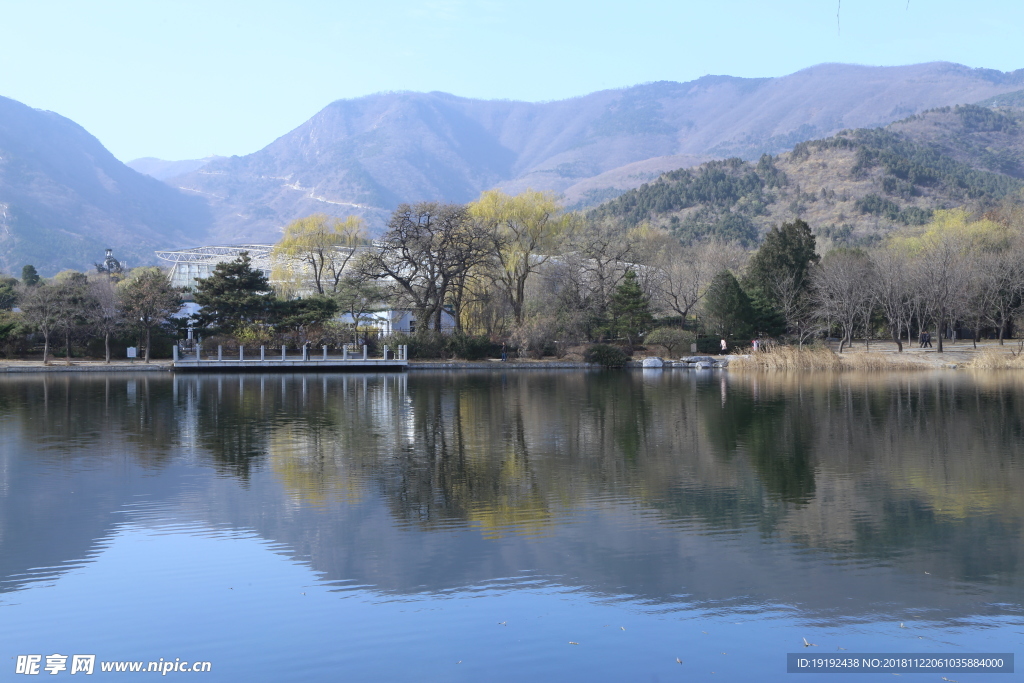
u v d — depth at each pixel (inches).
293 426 1085.8
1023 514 609.3
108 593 453.1
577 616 420.2
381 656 377.7
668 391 1656.0
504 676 358.9
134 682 356.5
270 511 622.2
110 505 640.4
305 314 2554.1
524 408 1321.4
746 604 434.9
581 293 3053.6
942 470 776.3
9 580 473.4
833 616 419.5
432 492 685.9
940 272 2662.4
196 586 462.9
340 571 486.3
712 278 3501.5
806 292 3164.4
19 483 717.9
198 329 2559.1
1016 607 430.0
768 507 633.0
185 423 1112.8
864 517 602.9
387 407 1328.7
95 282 2541.8
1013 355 2458.2
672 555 514.3
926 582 465.7
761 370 2375.7
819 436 995.9
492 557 510.9
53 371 2160.4
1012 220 3774.6
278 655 378.9
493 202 2896.2
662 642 391.2
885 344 3282.5
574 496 671.8
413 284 2837.1
